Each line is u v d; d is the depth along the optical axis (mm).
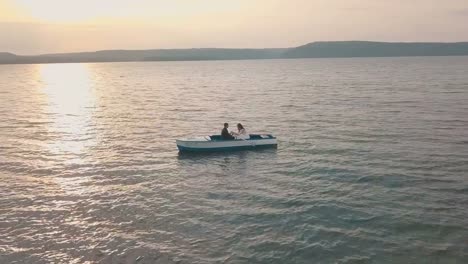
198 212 23094
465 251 18016
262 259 17797
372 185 26875
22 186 27922
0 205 24250
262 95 87438
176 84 133375
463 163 30953
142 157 35875
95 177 30031
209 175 30391
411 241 19047
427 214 21922
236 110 63844
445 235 19531
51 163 34031
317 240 19375
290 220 21719
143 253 18359
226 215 22578
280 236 19875
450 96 72125
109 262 17641
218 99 81062
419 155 33562
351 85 107562
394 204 23484
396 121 49094
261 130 46875
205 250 18594
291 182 28250
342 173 29688
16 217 22438
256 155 36000
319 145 38562
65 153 37469
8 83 153000
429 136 40281
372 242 19062
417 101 67062
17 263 17578
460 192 25031
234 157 35500
